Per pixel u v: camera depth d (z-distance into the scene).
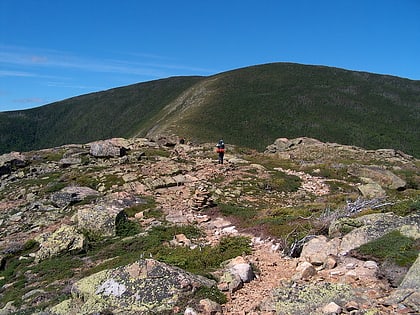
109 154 38.75
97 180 29.91
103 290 9.80
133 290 9.65
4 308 13.31
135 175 30.11
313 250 12.42
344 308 8.43
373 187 26.19
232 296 9.98
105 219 19.61
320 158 48.25
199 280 10.30
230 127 164.38
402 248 10.90
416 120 179.75
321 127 166.38
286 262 12.66
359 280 9.99
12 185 33.31
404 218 13.14
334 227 13.78
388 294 9.05
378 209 16.05
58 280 15.05
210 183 28.50
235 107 180.88
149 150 42.72
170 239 17.48
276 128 165.62
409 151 152.25
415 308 8.08
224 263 12.73
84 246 18.06
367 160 48.72
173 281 9.86
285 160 44.47
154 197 25.11
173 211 22.14
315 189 29.70
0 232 22.98
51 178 32.84
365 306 8.48
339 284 9.59
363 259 11.30
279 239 14.99
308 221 15.84
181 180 28.53
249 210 21.67
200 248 15.21
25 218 24.64
